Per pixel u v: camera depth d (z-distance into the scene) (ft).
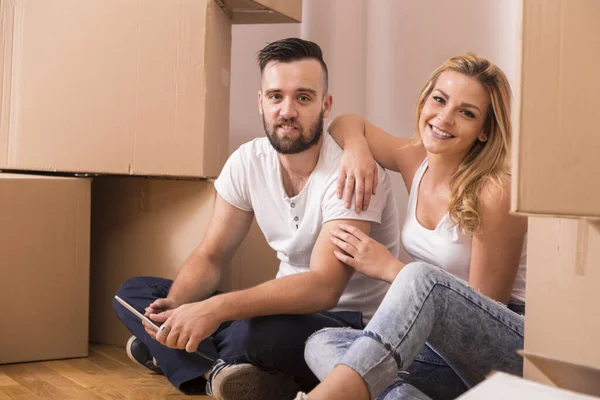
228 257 6.80
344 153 6.12
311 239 6.17
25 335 7.19
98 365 7.18
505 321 4.50
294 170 6.22
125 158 7.36
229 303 5.49
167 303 6.15
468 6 8.13
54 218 7.29
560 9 3.35
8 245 7.07
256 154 6.47
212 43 7.31
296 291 5.56
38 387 6.36
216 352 5.92
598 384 3.89
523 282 5.63
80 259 7.45
